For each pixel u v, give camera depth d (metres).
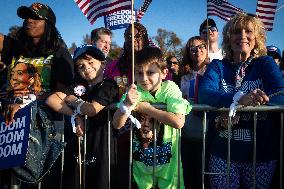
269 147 3.10
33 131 3.28
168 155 3.18
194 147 3.80
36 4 3.82
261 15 5.46
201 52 4.54
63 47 3.84
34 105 3.32
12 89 3.62
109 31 5.89
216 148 3.21
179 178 3.13
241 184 3.21
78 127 3.28
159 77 3.19
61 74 3.64
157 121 3.22
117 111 3.04
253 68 3.14
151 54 3.18
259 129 3.11
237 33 3.17
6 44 3.94
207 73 3.27
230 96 2.98
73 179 3.28
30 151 3.25
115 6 3.92
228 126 2.99
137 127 3.00
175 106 3.05
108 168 3.22
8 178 3.53
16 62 3.74
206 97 3.12
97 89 3.36
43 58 3.73
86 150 3.26
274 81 3.00
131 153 3.16
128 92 2.98
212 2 5.80
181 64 4.78
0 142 3.35
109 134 3.27
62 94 3.43
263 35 3.24
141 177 3.21
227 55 3.32
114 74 4.12
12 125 3.33
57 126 3.50
